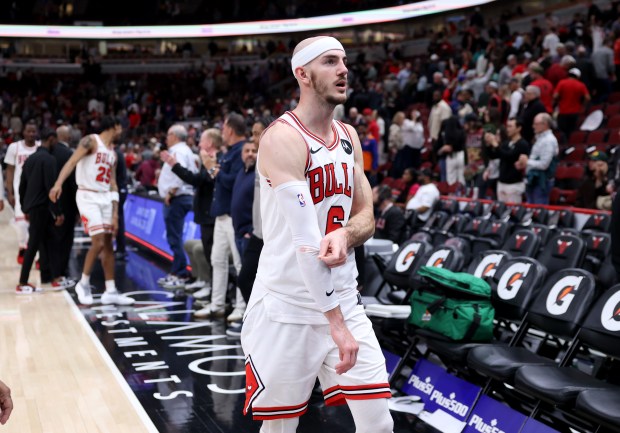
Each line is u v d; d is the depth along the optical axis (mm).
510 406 3688
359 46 24031
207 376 4590
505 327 4672
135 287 7652
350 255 2393
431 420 3766
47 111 24875
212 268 6461
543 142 7398
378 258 5473
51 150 7391
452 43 19312
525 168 7527
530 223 6555
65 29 28219
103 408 3973
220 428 3674
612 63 10820
